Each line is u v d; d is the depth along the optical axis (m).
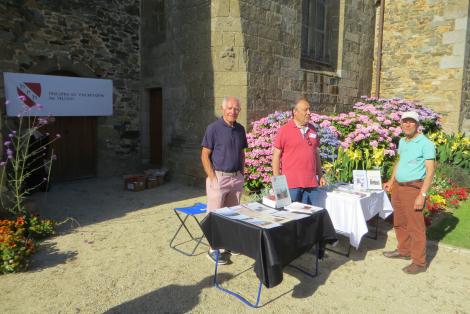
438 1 9.10
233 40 6.35
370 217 3.82
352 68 9.34
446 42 9.08
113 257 3.73
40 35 6.66
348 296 3.02
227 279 3.28
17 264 3.34
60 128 7.25
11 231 3.74
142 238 4.27
